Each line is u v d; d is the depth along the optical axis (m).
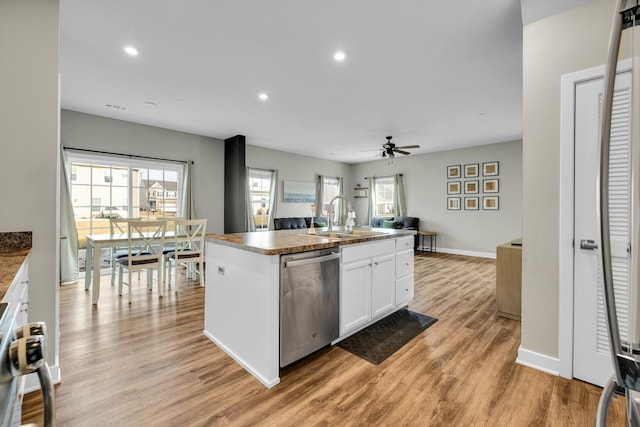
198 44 2.54
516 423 1.53
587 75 1.78
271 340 1.85
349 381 1.90
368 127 5.12
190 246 4.23
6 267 1.33
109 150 4.60
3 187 1.70
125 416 1.57
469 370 2.02
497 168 6.32
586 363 1.84
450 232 7.02
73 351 2.24
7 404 0.63
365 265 2.60
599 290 1.79
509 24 2.27
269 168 6.96
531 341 2.05
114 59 2.78
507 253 2.98
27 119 1.76
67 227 4.21
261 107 4.10
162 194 5.25
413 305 3.36
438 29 2.33
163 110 4.23
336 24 2.27
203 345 2.37
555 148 1.91
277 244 2.08
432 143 6.38
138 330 2.63
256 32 2.37
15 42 1.73
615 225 1.19
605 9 1.73
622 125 1.20
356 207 9.04
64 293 3.73
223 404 1.67
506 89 3.48
